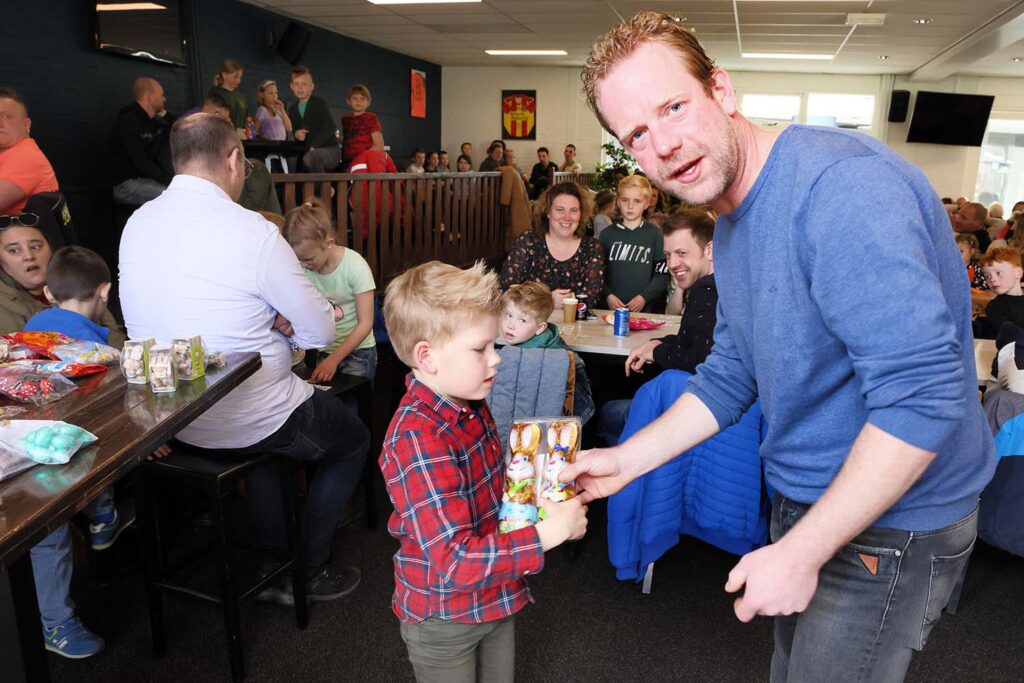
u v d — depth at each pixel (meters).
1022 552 2.15
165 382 1.57
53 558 1.96
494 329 1.26
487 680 1.50
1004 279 3.31
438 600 1.30
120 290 2.04
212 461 1.96
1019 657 2.12
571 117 14.34
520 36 10.96
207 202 1.96
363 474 2.74
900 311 0.87
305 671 2.01
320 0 8.69
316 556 2.36
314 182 4.58
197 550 2.13
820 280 0.94
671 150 1.02
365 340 3.19
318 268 3.01
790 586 0.93
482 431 1.34
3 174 3.12
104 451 1.21
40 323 2.02
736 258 1.14
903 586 1.09
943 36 9.84
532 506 1.24
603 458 1.27
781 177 1.01
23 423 1.25
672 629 2.25
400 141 13.20
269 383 2.04
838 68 13.30
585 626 2.25
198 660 2.05
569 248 3.80
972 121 13.30
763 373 1.11
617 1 8.47
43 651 1.22
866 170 0.93
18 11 5.89
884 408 0.90
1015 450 2.15
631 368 2.81
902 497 1.06
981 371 2.66
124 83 7.04
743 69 13.96
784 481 1.17
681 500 2.33
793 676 1.20
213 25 8.26
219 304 1.95
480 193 7.32
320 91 10.65
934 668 2.07
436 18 9.71
